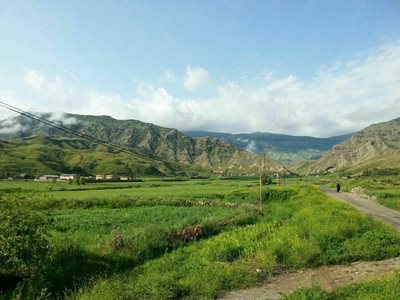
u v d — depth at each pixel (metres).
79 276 18.50
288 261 21.50
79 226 34.81
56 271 18.09
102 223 36.59
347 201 65.12
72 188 112.12
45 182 161.88
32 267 16.67
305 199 60.94
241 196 72.06
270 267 20.33
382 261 21.16
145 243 25.39
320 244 23.83
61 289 17.09
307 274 19.55
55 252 20.08
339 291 15.23
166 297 15.84
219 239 28.23
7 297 15.37
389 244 23.97
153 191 93.38
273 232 29.25
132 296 15.49
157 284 17.03
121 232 29.53
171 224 35.00
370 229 28.06
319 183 173.38
